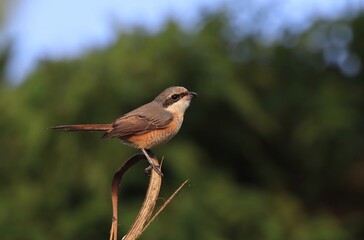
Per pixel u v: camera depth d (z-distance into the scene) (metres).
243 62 15.88
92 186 14.02
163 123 9.05
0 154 14.64
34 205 14.23
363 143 16.22
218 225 14.34
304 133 15.73
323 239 15.02
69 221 14.02
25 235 13.95
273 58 16.20
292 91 16.02
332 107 15.70
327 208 16.38
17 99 14.73
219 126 15.57
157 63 14.73
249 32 16.02
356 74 16.34
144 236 13.62
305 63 16.27
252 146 15.84
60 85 14.70
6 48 16.56
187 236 13.91
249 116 15.22
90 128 8.67
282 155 16.20
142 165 14.24
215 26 15.70
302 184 16.34
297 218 15.33
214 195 14.59
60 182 14.27
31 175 14.63
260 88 16.02
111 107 14.37
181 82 14.88
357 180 16.34
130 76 14.42
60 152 14.32
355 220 15.96
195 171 14.48
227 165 15.85
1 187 14.57
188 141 15.09
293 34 16.34
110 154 14.17
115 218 5.93
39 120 14.34
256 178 15.96
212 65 14.93
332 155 16.08
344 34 16.38
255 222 14.73
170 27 14.99
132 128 8.86
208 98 15.05
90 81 14.33
